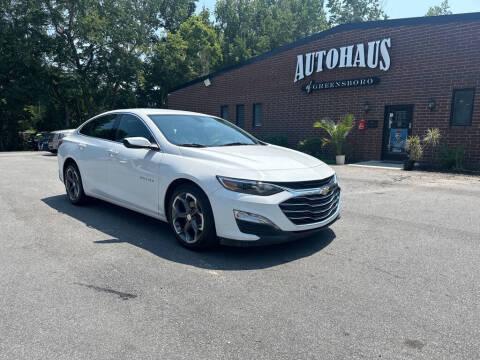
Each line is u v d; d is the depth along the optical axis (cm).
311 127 1570
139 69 3334
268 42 4628
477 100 1095
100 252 408
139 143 450
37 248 420
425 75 1198
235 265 375
